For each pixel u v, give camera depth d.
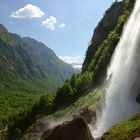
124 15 118.62
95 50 156.50
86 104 83.00
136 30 78.38
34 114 130.75
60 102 120.06
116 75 74.19
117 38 107.00
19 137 125.94
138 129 30.89
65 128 29.70
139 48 68.62
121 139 31.42
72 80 126.88
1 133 166.88
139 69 64.00
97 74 105.44
